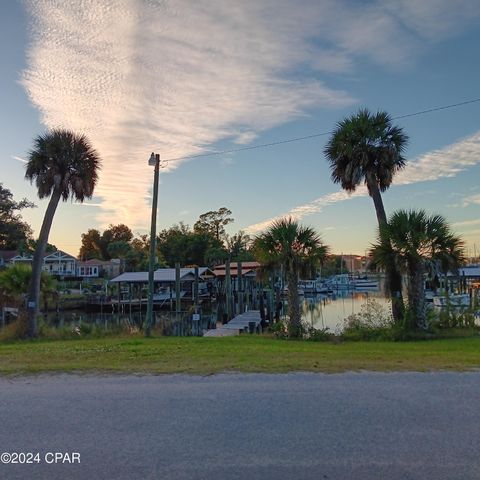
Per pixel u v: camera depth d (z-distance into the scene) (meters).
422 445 4.76
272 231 20.28
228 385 7.20
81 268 94.31
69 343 15.20
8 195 68.81
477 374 7.95
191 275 54.56
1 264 71.12
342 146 22.30
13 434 5.12
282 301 45.75
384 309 23.27
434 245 18.36
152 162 22.55
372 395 6.57
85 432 5.17
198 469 4.25
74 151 25.06
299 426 5.31
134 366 8.91
